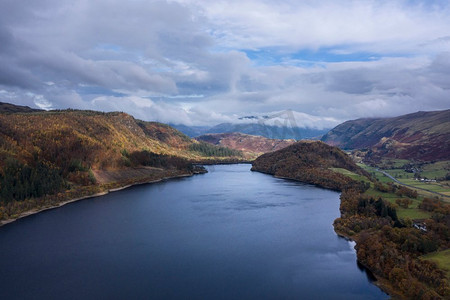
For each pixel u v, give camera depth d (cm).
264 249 11944
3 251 11450
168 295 8481
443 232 12238
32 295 8400
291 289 8931
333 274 9888
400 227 13412
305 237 13425
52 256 11019
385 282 9288
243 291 8775
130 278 9425
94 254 11244
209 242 12619
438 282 8262
